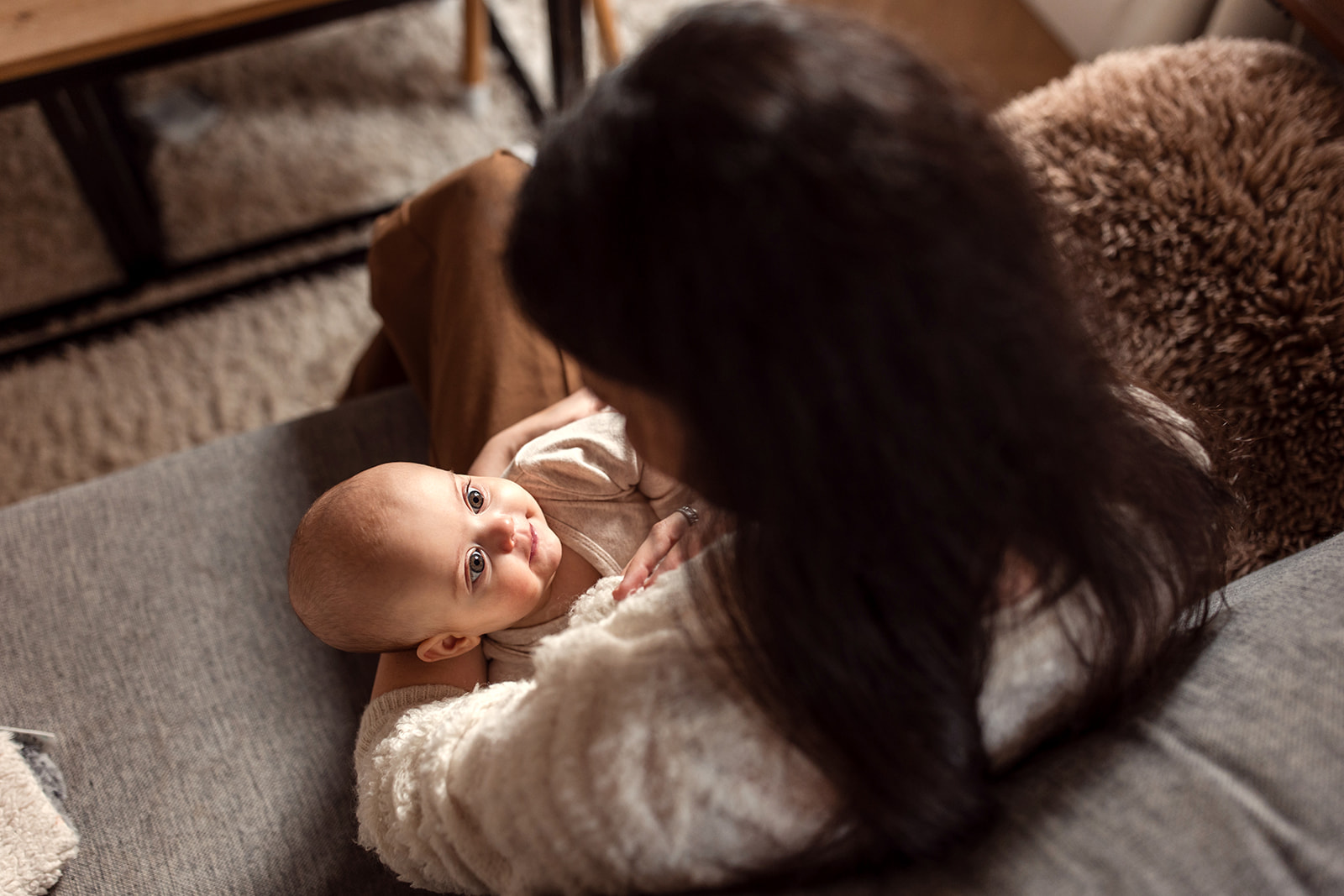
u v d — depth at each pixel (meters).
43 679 0.87
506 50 1.91
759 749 0.46
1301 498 0.79
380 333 1.23
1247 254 0.83
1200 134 0.89
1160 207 0.88
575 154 0.37
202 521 0.98
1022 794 0.51
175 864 0.78
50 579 0.93
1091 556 0.45
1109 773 0.51
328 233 1.71
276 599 0.93
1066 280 0.46
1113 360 0.56
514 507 0.80
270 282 1.66
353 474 1.02
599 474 0.83
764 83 0.34
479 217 1.00
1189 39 1.45
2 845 0.75
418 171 1.80
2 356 1.57
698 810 0.47
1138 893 0.45
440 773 0.57
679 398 0.39
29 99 1.21
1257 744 0.50
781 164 0.33
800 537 0.40
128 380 1.57
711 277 0.34
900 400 0.35
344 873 0.77
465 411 0.95
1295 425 0.79
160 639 0.90
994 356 0.36
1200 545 0.55
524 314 0.43
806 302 0.34
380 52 1.95
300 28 1.30
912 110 0.35
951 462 0.37
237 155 1.81
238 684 0.88
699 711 0.46
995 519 0.40
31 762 0.81
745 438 0.37
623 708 0.47
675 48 0.37
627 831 0.47
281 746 0.84
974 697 0.45
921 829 0.46
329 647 0.90
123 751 0.83
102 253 1.70
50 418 1.53
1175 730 0.52
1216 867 0.46
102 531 0.96
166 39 1.23
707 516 0.58
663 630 0.50
